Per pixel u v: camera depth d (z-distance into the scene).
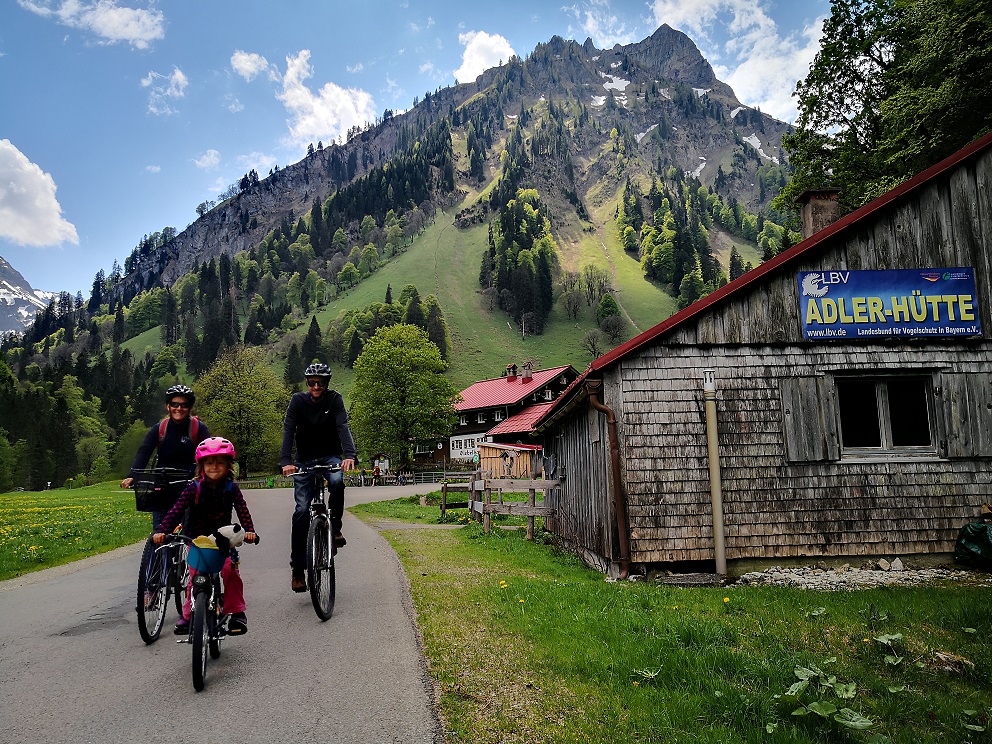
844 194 26.80
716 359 10.74
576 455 12.91
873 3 26.08
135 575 9.91
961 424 10.84
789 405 10.66
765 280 10.95
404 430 62.47
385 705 4.33
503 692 4.69
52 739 3.81
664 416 10.54
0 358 49.59
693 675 5.11
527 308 194.00
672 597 8.47
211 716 4.13
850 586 9.55
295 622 6.47
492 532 15.62
